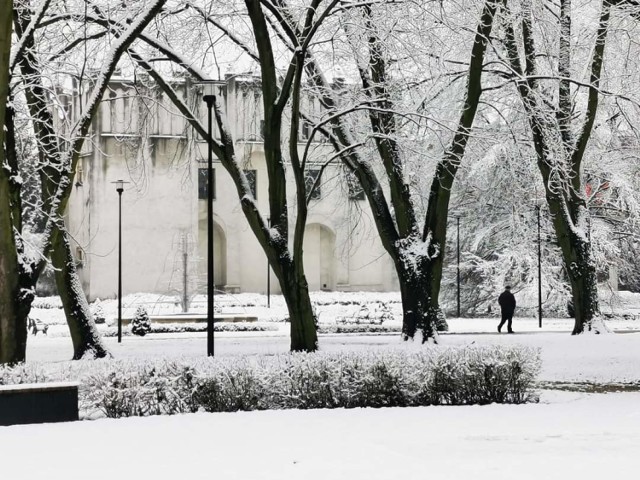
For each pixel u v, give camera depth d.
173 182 67.94
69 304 26.25
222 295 67.00
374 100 25.69
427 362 17.83
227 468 10.87
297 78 24.02
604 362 25.84
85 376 16.50
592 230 51.91
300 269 25.44
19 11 23.81
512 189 49.00
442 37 27.19
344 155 28.98
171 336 42.56
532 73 30.39
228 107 66.88
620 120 41.78
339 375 17.47
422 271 28.89
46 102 24.77
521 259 52.72
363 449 12.25
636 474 10.41
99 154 66.50
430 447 12.43
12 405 15.17
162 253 67.75
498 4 24.91
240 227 71.00
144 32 28.12
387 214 29.50
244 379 17.09
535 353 18.88
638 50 32.38
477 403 18.02
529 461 11.32
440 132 29.45
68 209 71.31
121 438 13.35
